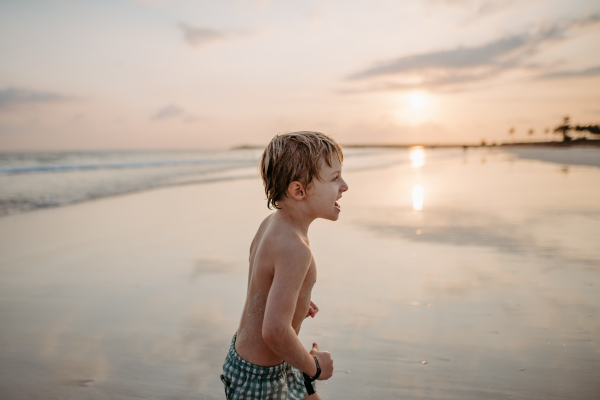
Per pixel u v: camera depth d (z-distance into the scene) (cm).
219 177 1489
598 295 297
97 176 1542
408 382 195
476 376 199
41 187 1115
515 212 657
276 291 108
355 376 200
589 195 835
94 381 202
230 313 282
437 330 247
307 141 118
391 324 256
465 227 549
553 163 2286
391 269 369
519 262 384
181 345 237
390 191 1000
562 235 488
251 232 542
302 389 128
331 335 242
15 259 420
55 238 511
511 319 261
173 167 2339
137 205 785
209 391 193
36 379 204
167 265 395
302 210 121
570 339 233
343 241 478
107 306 296
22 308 295
